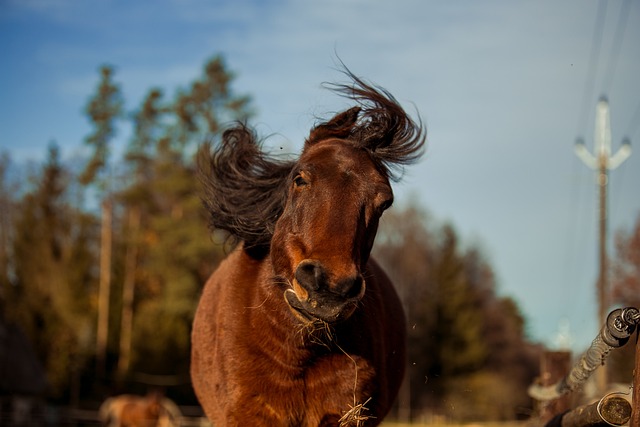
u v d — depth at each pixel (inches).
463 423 1144.8
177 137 1498.5
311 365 172.1
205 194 215.8
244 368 174.4
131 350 1349.7
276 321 170.2
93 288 1572.3
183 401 1304.1
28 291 1392.7
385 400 186.5
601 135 845.2
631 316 150.8
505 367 1932.8
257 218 191.6
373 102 185.2
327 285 148.3
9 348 1065.5
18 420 954.7
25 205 1736.0
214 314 200.1
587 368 184.7
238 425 175.0
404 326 225.0
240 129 214.7
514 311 2237.9
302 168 163.8
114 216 1802.4
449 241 1829.5
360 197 158.7
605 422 159.0
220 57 1512.1
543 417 287.7
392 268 1868.8
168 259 1396.4
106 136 1721.2
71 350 1298.0
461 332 1556.3
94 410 1299.2
